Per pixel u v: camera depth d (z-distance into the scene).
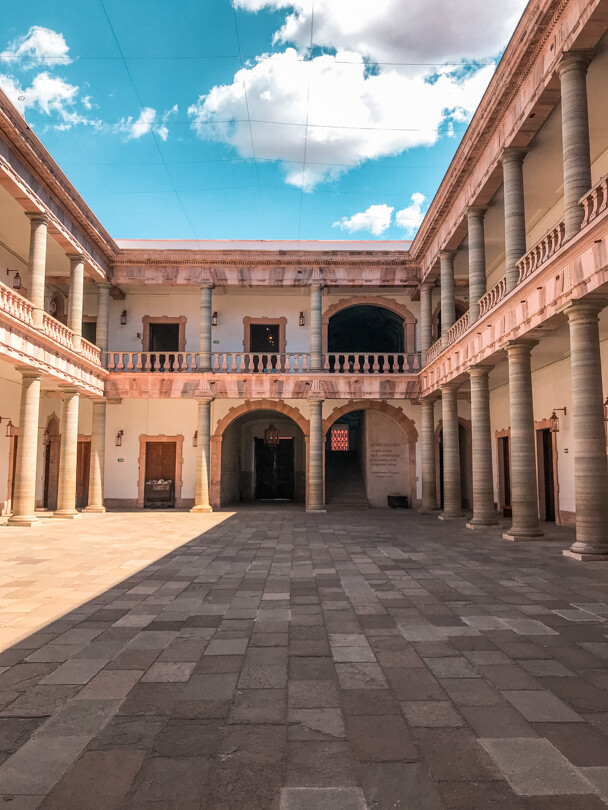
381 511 23.47
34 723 3.63
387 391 23.11
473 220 16.20
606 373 14.91
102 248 21.59
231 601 7.03
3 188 16.00
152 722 3.64
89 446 26.34
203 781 2.93
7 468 21.19
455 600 7.04
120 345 25.72
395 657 4.89
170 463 25.80
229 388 22.95
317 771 3.03
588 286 9.76
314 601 7.02
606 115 12.48
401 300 25.86
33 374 17.08
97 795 2.80
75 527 16.78
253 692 4.14
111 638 5.48
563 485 17.52
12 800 2.76
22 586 7.98
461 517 19.03
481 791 2.83
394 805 2.71
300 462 30.45
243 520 19.14
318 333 23.23
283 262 23.08
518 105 12.44
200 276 23.12
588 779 2.94
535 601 6.97
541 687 4.21
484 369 16.19
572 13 9.95
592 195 9.51
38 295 16.61
